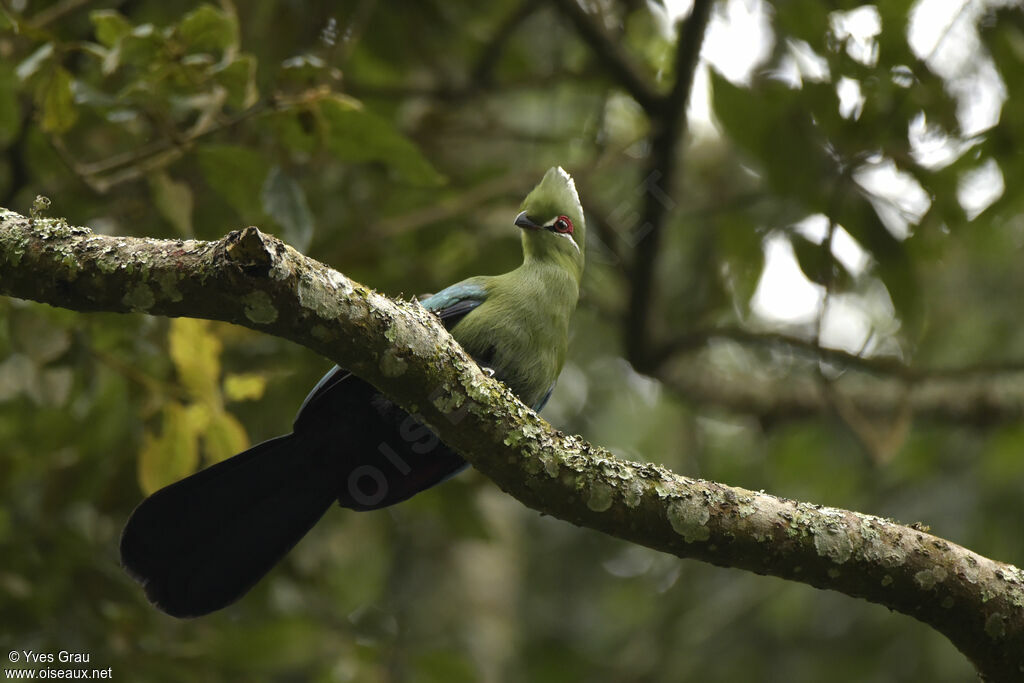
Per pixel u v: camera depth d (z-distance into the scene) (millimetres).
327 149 7691
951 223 9703
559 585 16766
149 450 7586
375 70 10844
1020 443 12234
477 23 11461
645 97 9750
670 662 14984
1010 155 9445
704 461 15781
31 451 9070
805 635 14547
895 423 10766
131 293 4539
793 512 5445
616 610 16266
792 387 12047
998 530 13195
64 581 9211
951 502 13578
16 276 4609
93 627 9117
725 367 14742
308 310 4605
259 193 7629
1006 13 9148
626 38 11195
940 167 9523
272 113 7129
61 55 6977
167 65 6871
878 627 14055
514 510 13727
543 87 11250
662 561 16594
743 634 14859
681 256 13055
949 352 12836
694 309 12695
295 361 9336
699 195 12555
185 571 6031
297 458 6215
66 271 4559
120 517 9820
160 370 8406
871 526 5496
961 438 13938
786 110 9742
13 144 8586
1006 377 12070
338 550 11289
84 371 8320
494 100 12828
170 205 7543
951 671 12820
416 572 12383
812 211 10078
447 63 11547
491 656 11758
